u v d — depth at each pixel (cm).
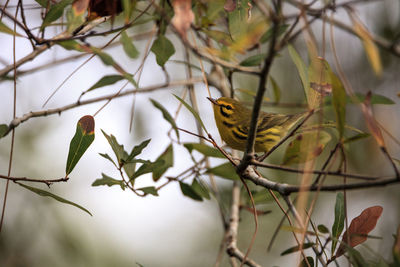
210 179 981
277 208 1340
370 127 508
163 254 1400
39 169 1347
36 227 1299
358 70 1364
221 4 647
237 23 654
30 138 1346
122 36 666
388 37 1291
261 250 1320
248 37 531
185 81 977
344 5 590
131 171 745
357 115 1374
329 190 502
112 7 673
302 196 505
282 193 586
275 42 468
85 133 657
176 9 531
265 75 499
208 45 836
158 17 704
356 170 1311
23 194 1319
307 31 570
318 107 616
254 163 628
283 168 586
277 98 1046
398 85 1348
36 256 1269
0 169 1310
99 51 657
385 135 1279
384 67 1372
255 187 1049
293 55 654
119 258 1357
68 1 657
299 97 1367
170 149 857
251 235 1336
